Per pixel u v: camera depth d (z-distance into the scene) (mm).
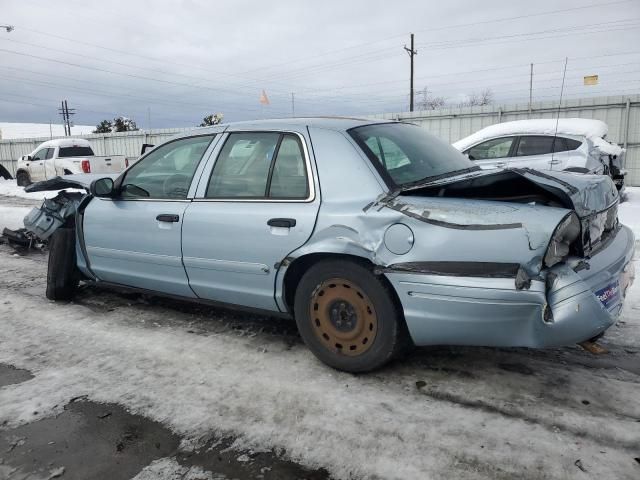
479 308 2629
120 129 63125
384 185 2996
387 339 2980
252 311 3625
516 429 2555
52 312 4480
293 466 2354
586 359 3303
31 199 14062
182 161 3889
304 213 3146
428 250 2723
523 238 2529
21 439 2613
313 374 3197
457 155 3875
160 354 3561
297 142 3334
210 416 2770
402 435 2539
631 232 3531
